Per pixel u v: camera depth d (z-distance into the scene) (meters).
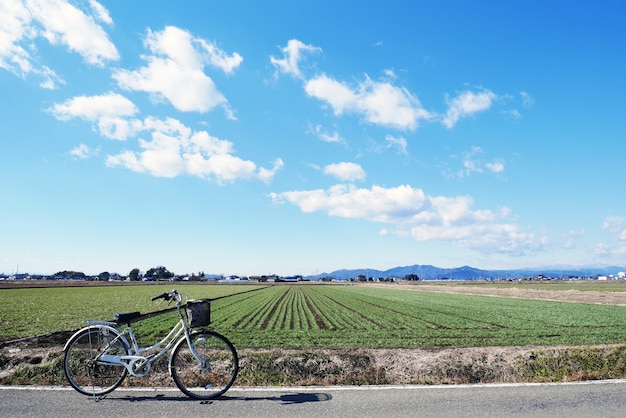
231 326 21.12
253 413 5.45
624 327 20.39
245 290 81.75
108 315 24.20
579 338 15.55
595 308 34.88
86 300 40.78
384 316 27.64
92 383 6.59
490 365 8.28
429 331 18.62
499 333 17.62
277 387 6.79
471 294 66.75
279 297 55.59
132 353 6.80
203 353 7.98
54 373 7.43
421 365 8.30
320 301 46.84
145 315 25.62
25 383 7.16
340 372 8.05
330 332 18.02
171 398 6.18
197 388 6.62
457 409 5.59
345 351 9.11
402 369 8.20
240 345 13.69
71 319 21.59
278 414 5.41
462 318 25.81
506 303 42.62
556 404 5.82
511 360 8.38
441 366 8.20
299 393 6.41
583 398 6.11
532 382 7.22
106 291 63.91
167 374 7.41
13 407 5.67
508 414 5.39
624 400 6.01
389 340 15.20
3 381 7.28
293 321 24.12
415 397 6.16
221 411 5.54
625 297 49.75
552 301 46.19
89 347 6.71
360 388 6.70
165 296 6.92
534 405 5.77
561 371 8.11
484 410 5.55
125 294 53.97
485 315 28.14
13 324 19.02
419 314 29.27
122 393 6.42
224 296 56.31
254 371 7.70
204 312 6.63
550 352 8.63
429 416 5.31
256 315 28.28
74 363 7.46
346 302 45.03
